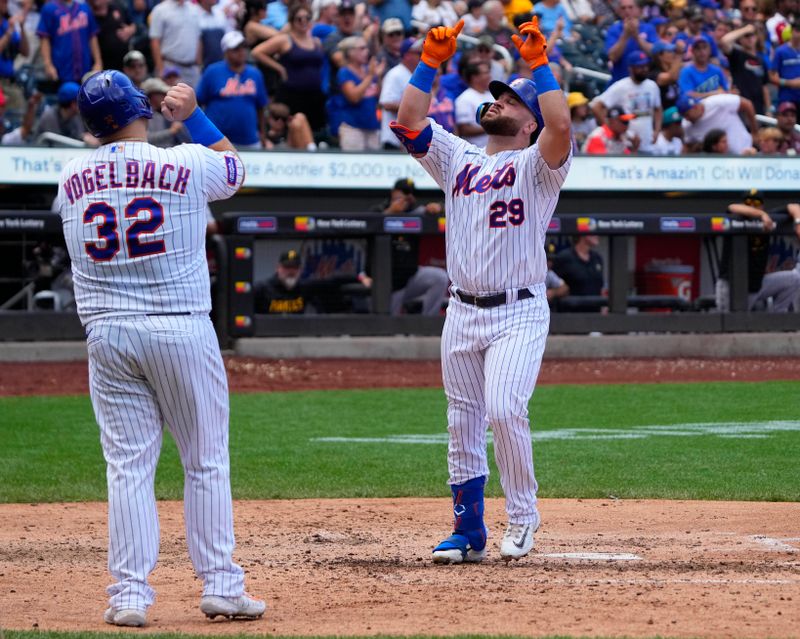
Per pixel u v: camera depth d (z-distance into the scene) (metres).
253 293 59.50
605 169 66.19
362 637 16.06
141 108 17.67
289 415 46.44
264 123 64.56
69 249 17.69
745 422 44.56
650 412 47.28
